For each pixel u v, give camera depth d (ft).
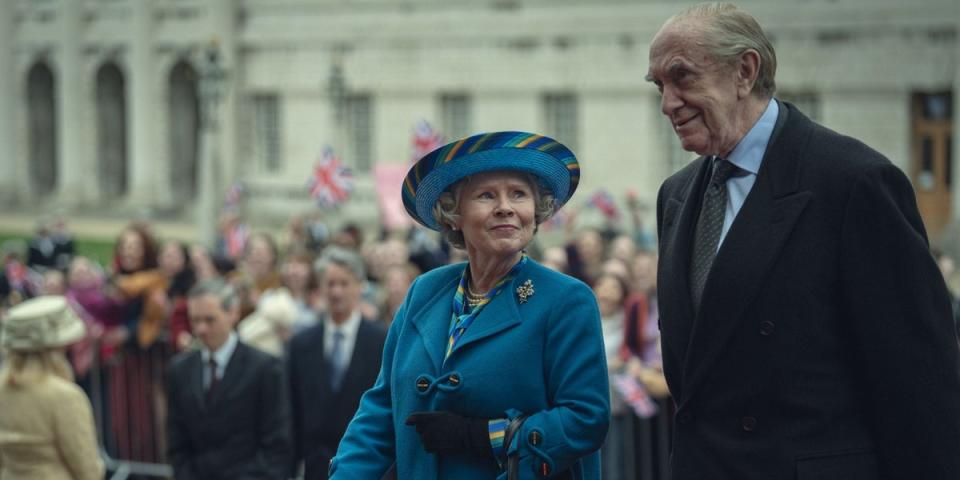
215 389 42.65
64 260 128.57
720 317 22.12
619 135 207.92
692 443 22.74
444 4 223.92
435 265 76.02
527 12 215.72
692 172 24.82
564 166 23.25
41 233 132.05
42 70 289.12
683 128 22.34
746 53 21.97
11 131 282.36
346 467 23.89
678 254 23.61
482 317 22.93
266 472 42.14
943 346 21.04
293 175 242.99
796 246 21.84
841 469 21.52
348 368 43.91
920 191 186.50
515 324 22.67
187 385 43.01
